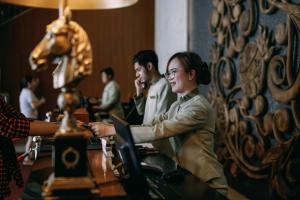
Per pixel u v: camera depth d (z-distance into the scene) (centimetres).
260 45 331
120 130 140
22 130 168
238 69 387
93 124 198
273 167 296
